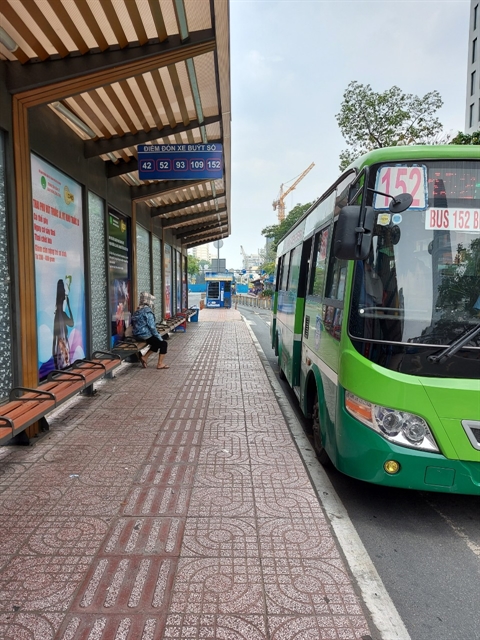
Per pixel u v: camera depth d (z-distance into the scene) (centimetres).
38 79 500
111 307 936
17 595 267
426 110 1619
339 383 380
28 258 527
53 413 636
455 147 365
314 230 585
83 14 436
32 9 418
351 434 361
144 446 511
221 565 297
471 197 362
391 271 359
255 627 244
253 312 3947
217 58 577
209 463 465
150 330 960
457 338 347
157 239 1495
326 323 457
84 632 239
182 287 2181
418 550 334
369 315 357
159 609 256
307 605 262
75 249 720
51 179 632
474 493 336
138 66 531
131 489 404
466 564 318
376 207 364
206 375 914
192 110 746
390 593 284
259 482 423
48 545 317
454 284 355
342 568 297
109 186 900
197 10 476
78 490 401
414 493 427
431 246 360
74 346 716
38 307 595
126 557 304
